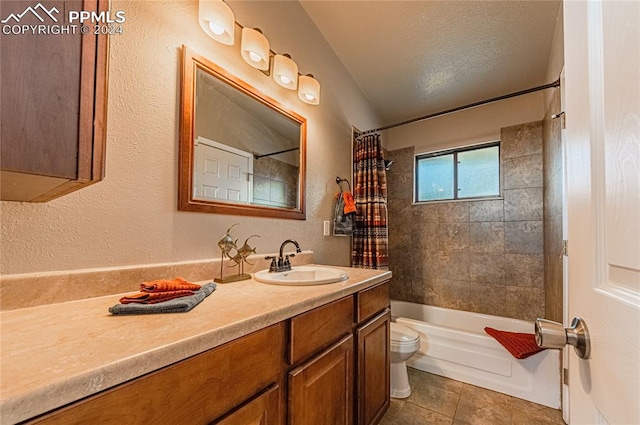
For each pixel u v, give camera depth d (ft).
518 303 8.47
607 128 1.45
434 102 9.68
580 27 1.81
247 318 2.39
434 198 10.36
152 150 3.54
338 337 3.68
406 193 10.71
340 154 7.72
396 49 7.21
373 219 7.84
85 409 1.45
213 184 4.29
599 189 1.53
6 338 1.89
